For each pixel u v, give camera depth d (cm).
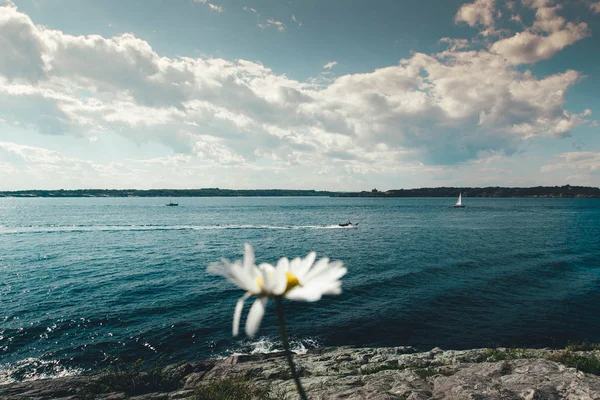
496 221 8262
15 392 1025
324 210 13938
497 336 1666
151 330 1722
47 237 5403
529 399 548
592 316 1912
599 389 560
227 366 1198
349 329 1747
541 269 3047
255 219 9231
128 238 5300
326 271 123
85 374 1327
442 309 2033
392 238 5222
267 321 1850
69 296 2277
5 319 1856
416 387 686
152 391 1040
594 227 6725
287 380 947
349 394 685
